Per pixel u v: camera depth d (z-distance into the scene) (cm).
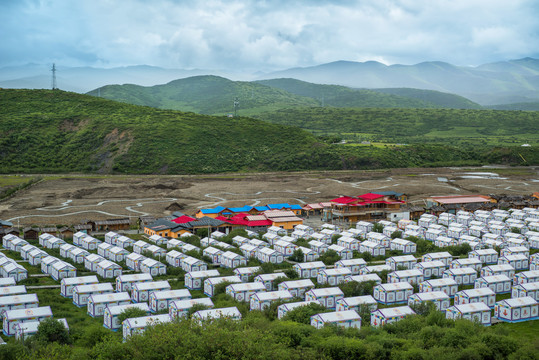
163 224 15700
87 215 18538
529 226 16138
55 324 7531
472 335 7206
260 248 12862
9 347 6638
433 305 8756
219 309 8219
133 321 7662
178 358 6256
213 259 12244
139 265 11738
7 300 8606
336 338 7019
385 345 7000
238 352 6400
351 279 10331
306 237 14775
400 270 10944
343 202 18262
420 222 17225
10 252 13300
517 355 6650
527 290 9369
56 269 10844
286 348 6844
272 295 9138
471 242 13738
